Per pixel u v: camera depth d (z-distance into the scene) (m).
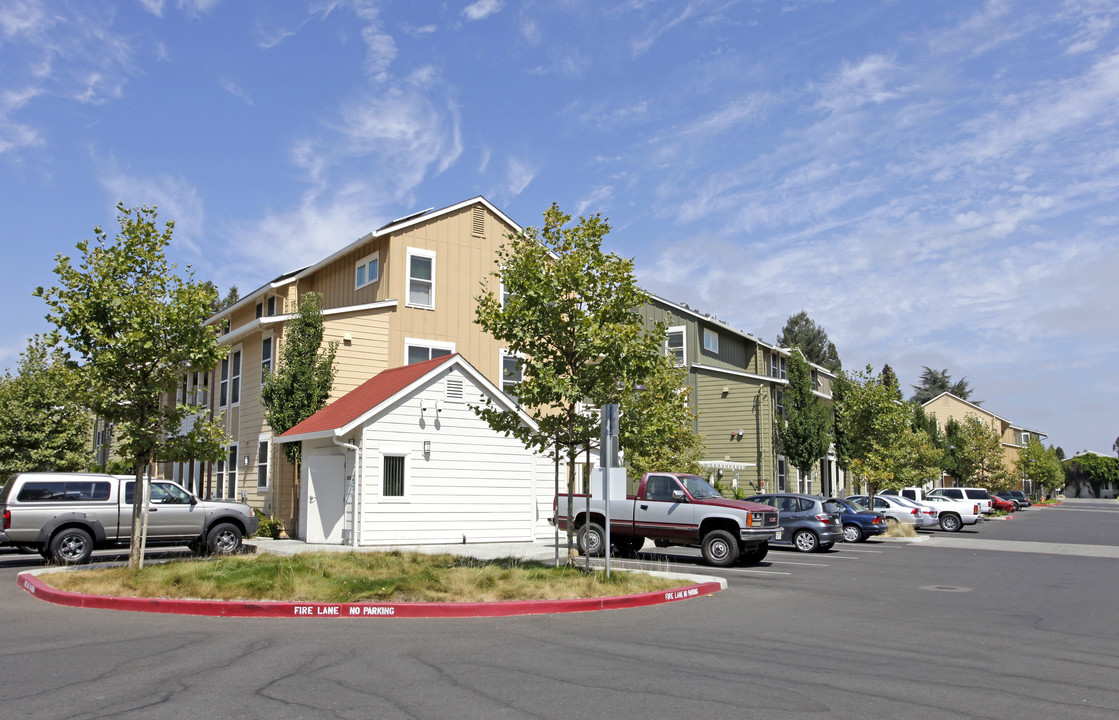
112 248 13.91
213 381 27.97
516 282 14.51
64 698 6.49
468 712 6.29
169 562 14.59
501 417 15.02
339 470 20.55
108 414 14.09
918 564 20.08
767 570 17.92
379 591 11.53
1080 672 8.21
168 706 6.30
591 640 9.32
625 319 14.87
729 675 7.70
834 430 42.31
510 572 13.25
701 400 37.12
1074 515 56.75
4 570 15.80
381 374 23.34
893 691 7.27
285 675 7.34
